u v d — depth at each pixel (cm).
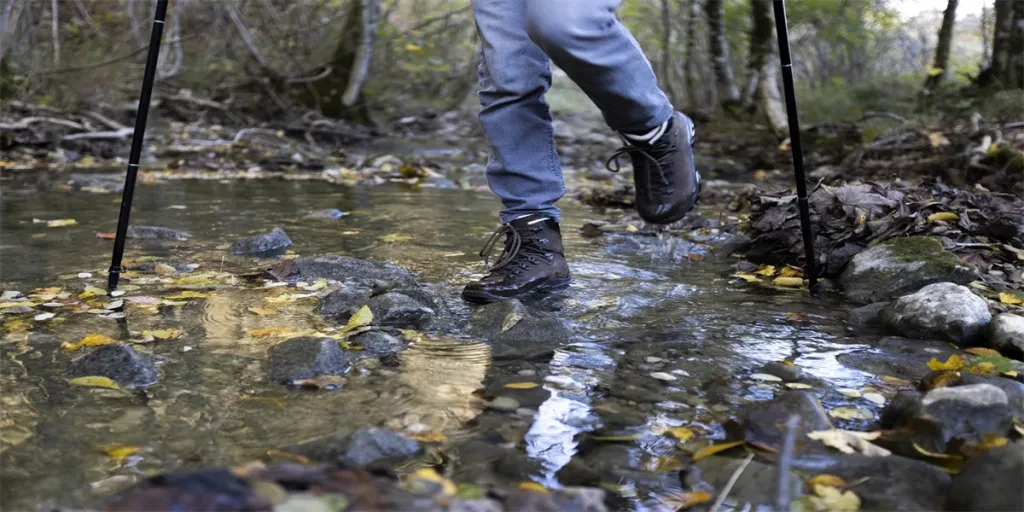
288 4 879
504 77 213
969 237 254
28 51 725
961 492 112
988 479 111
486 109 221
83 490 115
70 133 650
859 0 743
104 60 768
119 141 643
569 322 200
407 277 247
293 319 201
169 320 199
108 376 158
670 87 943
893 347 183
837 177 438
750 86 811
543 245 231
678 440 134
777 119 691
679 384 159
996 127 486
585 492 112
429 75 916
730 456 128
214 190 446
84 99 718
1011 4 606
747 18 792
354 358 171
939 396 138
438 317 202
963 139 474
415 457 126
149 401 148
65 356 171
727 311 212
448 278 248
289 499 96
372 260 269
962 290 194
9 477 119
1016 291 218
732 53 874
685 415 144
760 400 151
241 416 141
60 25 791
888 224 256
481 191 458
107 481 118
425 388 155
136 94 779
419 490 107
